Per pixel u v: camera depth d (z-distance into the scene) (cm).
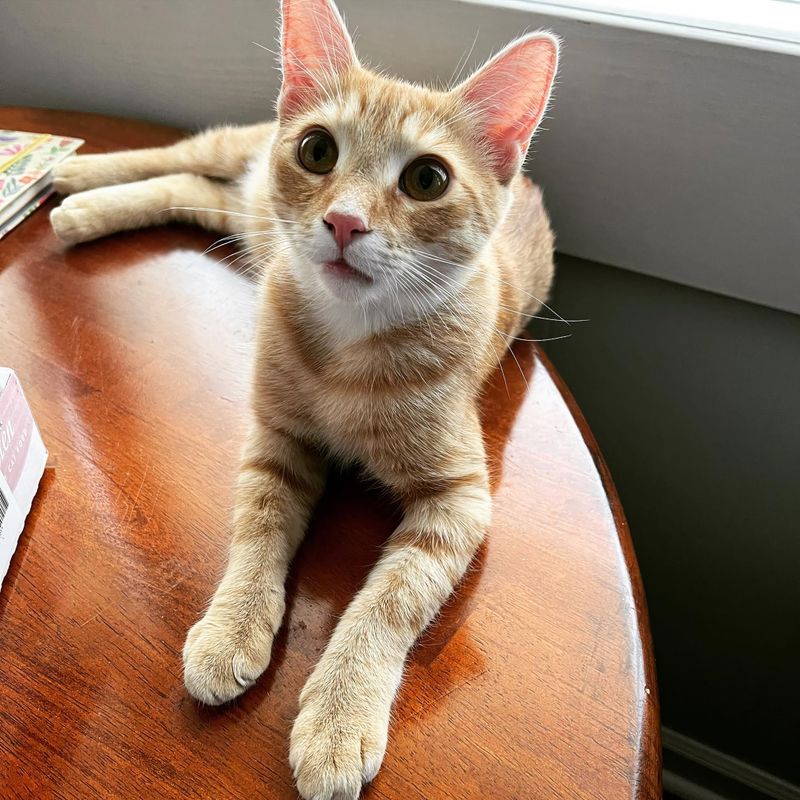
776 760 57
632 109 42
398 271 31
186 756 26
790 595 53
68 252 47
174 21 51
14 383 31
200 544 32
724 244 44
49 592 30
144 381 39
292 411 35
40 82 58
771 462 50
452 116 33
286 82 34
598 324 51
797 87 38
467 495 33
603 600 31
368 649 28
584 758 26
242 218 48
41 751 26
